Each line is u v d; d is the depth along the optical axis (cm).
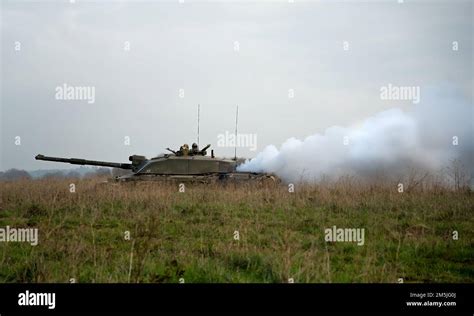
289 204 2084
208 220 1812
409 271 1260
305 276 1132
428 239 1505
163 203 2061
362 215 1905
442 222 1780
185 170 2880
